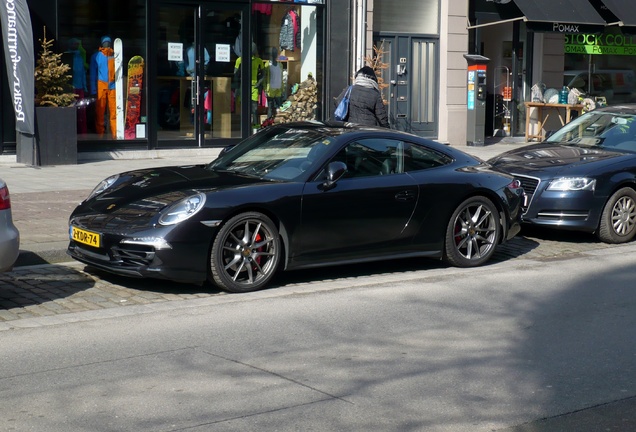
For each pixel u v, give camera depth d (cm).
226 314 710
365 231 836
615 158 1073
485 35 2156
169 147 1728
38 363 577
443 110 2041
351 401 511
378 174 852
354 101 1205
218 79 1775
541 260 965
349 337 648
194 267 750
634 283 849
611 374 570
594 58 2272
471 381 552
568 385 547
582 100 2128
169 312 714
